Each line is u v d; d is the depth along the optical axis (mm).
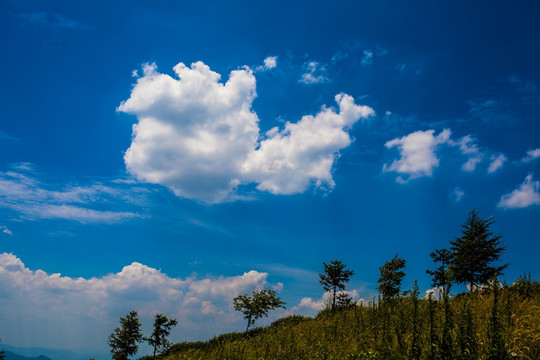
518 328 5602
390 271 17656
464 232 19281
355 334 9125
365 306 12648
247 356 11773
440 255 19812
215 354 14359
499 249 17609
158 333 28219
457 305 7402
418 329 6258
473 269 17312
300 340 11219
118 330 30266
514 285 9781
